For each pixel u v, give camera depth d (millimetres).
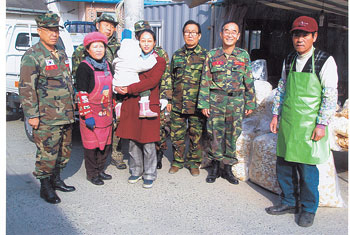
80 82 3381
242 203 3426
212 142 3840
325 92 2803
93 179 3775
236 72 3672
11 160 4590
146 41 3432
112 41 4270
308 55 2914
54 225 2883
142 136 3537
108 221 2975
